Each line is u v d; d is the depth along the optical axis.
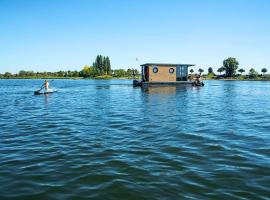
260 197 5.82
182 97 31.98
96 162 8.20
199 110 20.41
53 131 12.85
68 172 7.37
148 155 8.88
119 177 6.98
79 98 32.00
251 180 6.75
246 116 17.50
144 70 53.53
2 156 8.87
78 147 9.92
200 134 12.02
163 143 10.43
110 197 5.87
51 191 6.18
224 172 7.31
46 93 40.47
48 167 7.79
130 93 39.06
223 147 9.86
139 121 15.48
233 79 130.62
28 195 5.97
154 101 27.16
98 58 141.62
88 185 6.50
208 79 136.62
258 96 35.19
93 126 14.07
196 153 9.11
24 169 7.62
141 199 5.76
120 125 14.28
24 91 46.78
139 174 7.19
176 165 7.89
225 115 17.88
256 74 133.38
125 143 10.48
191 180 6.76
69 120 16.12
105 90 47.28
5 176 7.10
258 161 8.24
